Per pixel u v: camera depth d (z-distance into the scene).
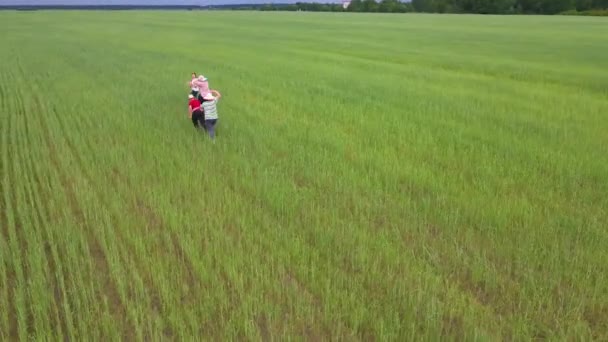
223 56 29.52
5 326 5.29
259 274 6.13
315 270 6.23
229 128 12.80
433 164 10.23
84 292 5.69
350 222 7.48
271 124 13.21
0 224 7.63
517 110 15.29
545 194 8.70
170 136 12.05
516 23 67.94
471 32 51.62
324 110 14.88
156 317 5.29
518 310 5.56
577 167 9.95
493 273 6.21
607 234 7.12
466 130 12.71
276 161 10.30
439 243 7.04
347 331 5.21
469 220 7.77
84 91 17.98
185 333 5.11
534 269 6.36
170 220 7.60
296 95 17.30
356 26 61.56
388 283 5.96
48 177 9.61
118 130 12.64
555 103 16.44
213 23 68.06
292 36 46.41
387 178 9.27
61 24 63.69
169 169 9.78
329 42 40.25
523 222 7.62
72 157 10.62
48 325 5.14
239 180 9.34
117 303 5.71
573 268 6.30
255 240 7.07
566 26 61.00
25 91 18.23
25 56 29.19
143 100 16.30
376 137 12.01
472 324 5.23
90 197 8.46
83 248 6.81
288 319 5.38
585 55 31.64
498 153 10.89
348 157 10.66
